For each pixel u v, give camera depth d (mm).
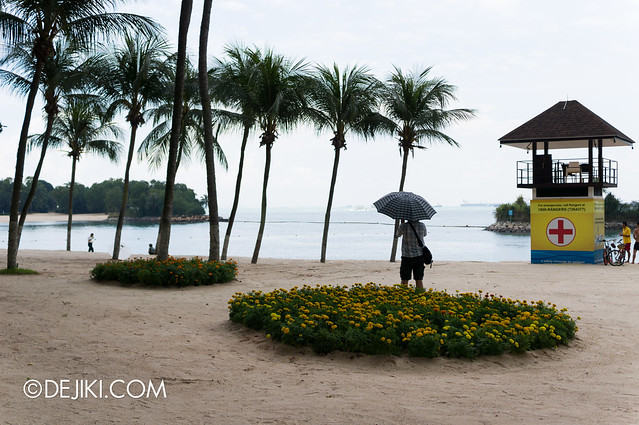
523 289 14156
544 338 7477
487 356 6992
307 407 5043
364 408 5031
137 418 4715
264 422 4652
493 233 102125
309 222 192250
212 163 16891
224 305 10719
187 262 14734
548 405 5223
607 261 22438
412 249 11656
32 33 16016
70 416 4719
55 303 10055
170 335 7824
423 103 26156
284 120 23797
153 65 22188
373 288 10977
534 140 24000
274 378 6004
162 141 25828
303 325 7238
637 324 9586
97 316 9008
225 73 23266
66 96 23188
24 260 21406
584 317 10156
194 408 4996
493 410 5035
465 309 8633
